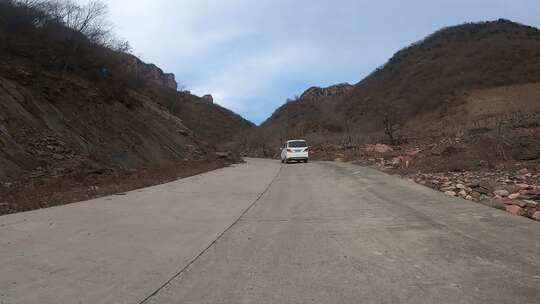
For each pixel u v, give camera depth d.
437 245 6.77
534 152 17.81
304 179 18.42
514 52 78.62
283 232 8.13
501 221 8.25
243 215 10.08
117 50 32.97
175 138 32.16
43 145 16.98
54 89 21.02
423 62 93.19
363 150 36.44
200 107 100.81
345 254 6.48
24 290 5.09
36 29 24.27
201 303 4.69
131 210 10.73
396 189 13.26
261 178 19.56
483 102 65.06
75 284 5.30
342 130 75.75
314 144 53.78
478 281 5.11
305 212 10.27
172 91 55.78
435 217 8.89
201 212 10.48
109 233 8.12
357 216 9.45
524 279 5.12
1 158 14.34
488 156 18.25
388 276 5.41
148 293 5.00
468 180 13.44
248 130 92.06
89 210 10.66
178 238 7.75
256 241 7.48
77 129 20.28
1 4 22.64
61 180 15.02
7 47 21.56
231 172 23.62
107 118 23.83
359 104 90.69
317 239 7.49
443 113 67.19
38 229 8.40
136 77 35.84
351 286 5.09
